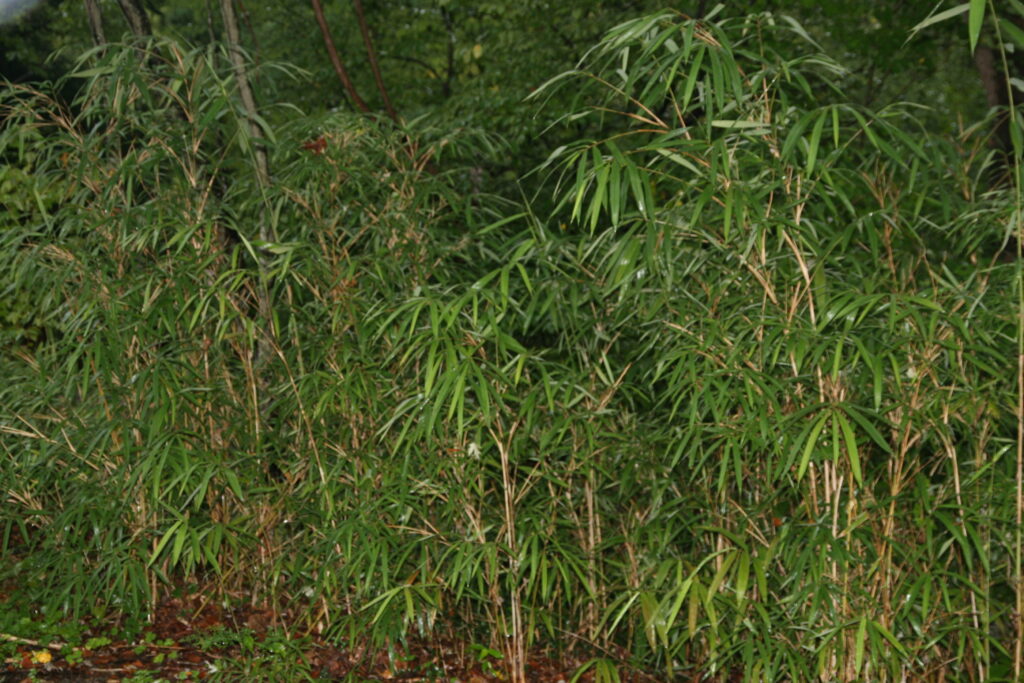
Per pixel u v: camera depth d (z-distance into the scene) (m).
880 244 3.17
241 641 3.17
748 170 3.17
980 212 2.82
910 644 2.87
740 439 2.73
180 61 3.46
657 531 3.27
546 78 6.16
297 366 3.55
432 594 3.16
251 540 3.44
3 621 3.21
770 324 2.70
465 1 6.83
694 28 2.48
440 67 7.97
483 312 3.08
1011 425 2.95
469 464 3.00
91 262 3.30
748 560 2.78
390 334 3.25
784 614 2.95
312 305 3.44
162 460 2.97
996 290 2.94
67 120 3.50
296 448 3.39
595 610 3.50
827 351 2.75
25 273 3.31
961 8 2.03
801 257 2.68
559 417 3.13
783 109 2.71
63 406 3.52
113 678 2.94
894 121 3.21
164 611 3.53
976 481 2.85
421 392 2.94
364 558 3.23
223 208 3.46
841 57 7.08
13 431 3.30
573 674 3.26
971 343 2.67
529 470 3.08
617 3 6.39
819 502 2.87
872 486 2.86
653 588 3.07
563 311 3.27
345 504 3.21
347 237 3.59
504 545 3.03
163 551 3.48
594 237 3.17
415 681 3.12
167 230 3.44
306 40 8.16
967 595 2.96
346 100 8.09
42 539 3.84
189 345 3.42
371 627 3.22
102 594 3.54
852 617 2.78
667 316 3.07
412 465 3.19
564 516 3.41
